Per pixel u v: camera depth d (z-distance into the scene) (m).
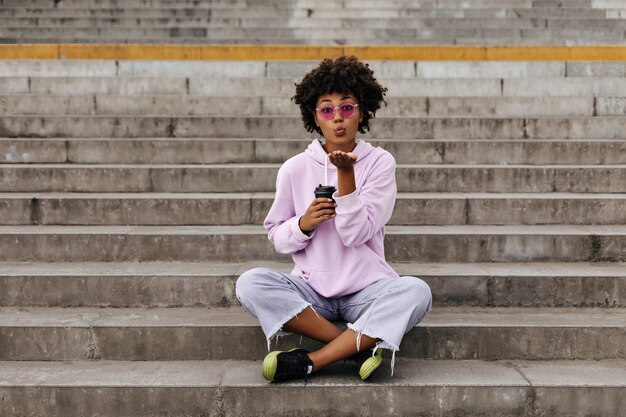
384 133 5.57
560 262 4.12
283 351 3.14
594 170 4.84
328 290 3.22
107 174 4.84
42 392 3.07
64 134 5.61
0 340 3.41
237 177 4.85
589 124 5.57
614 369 3.29
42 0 11.20
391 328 3.01
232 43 9.69
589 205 4.48
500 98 6.01
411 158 5.23
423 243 4.12
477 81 6.46
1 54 7.84
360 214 3.06
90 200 4.47
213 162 5.23
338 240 3.23
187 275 3.78
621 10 10.49
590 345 3.43
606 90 6.44
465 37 9.83
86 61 7.06
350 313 3.24
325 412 3.07
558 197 4.53
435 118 5.57
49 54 7.88
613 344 3.42
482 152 5.21
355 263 3.22
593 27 10.12
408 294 3.05
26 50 7.86
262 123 5.59
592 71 7.07
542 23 10.22
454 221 4.50
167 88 6.44
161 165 5.12
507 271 3.86
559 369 3.29
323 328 3.15
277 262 4.16
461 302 3.79
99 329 3.42
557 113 6.01
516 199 4.48
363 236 3.12
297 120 5.58
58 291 3.77
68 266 4.00
